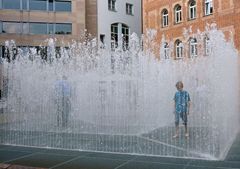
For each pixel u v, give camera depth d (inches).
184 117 482.0
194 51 1353.3
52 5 1991.9
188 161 336.8
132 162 338.0
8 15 1931.6
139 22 2252.7
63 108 631.2
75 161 346.3
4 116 762.2
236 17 1190.9
